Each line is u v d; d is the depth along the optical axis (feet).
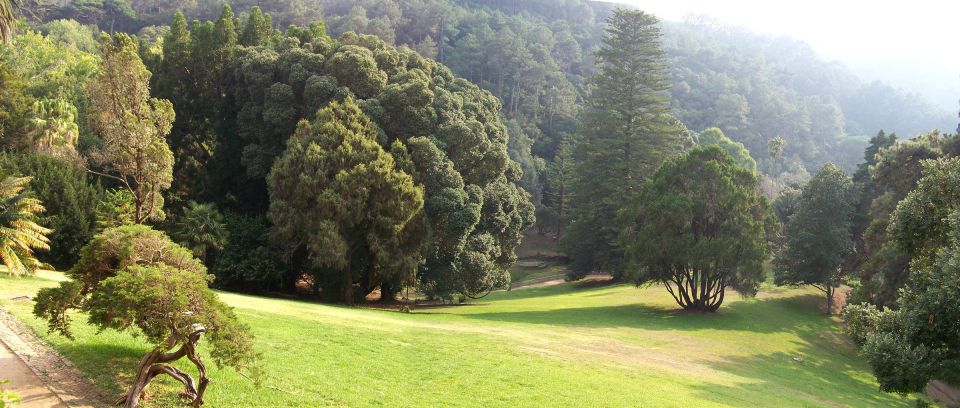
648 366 81.30
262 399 41.60
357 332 73.92
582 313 131.64
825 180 154.10
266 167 142.31
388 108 139.74
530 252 288.71
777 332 127.34
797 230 157.07
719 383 77.51
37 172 113.19
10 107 136.05
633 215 147.13
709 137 317.83
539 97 444.96
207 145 161.99
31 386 35.55
